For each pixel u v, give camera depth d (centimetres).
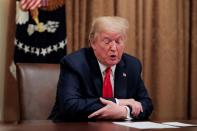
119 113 178
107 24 194
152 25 325
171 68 328
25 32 272
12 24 289
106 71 200
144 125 146
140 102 201
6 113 284
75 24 295
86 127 136
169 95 327
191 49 338
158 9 323
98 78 198
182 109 335
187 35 337
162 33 324
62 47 279
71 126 139
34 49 274
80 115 180
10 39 288
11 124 147
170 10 327
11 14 290
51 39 278
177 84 332
